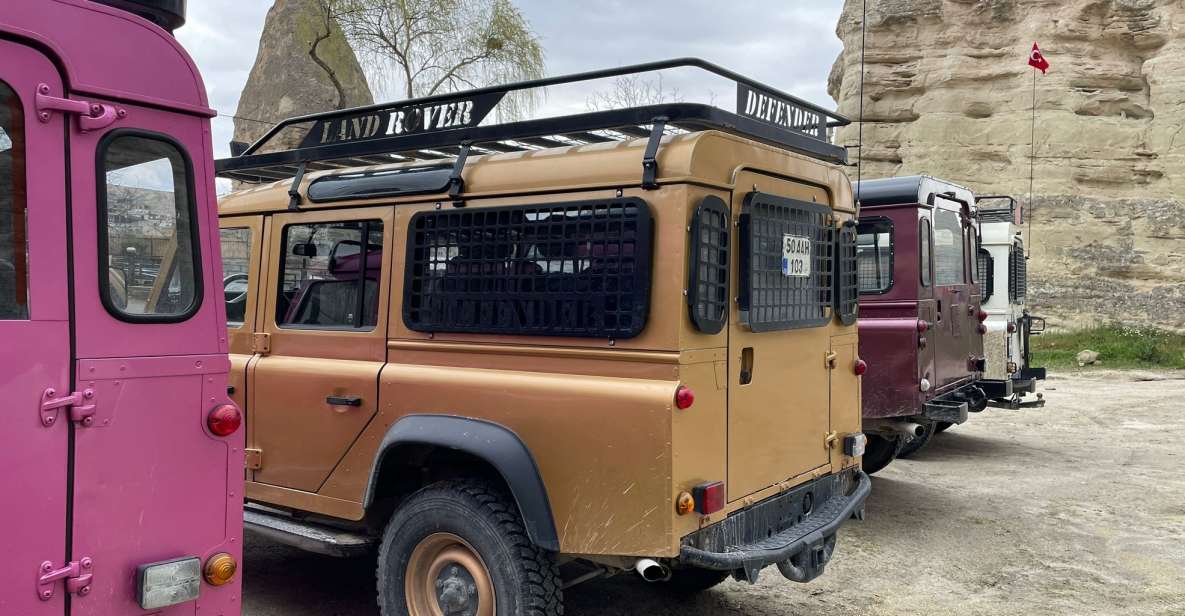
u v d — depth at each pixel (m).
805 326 4.54
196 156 3.01
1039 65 20.17
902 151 24.59
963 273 9.16
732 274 3.95
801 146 4.56
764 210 4.15
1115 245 21.70
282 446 4.75
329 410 4.55
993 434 11.46
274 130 5.25
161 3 2.93
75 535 2.69
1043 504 7.70
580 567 4.61
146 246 2.87
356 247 4.65
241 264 5.20
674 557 3.58
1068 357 19.20
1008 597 5.38
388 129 4.68
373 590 5.29
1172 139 21.55
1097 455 9.98
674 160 3.66
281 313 4.93
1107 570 5.91
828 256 4.84
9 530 2.54
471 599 4.04
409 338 4.36
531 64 18.09
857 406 5.22
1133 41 22.50
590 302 3.80
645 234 3.65
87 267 2.71
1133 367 18.09
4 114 2.56
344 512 4.48
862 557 6.18
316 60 17.84
